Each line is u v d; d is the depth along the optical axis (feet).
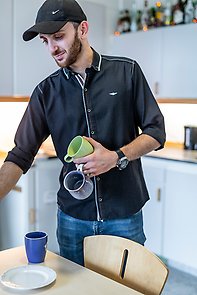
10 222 10.73
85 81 5.34
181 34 10.77
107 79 5.40
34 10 10.45
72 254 5.74
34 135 5.64
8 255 4.86
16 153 5.41
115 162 4.86
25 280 4.07
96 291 3.93
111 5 12.64
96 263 4.92
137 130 5.74
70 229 5.69
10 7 10.00
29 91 10.68
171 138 12.82
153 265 4.35
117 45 12.45
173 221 10.52
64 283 4.09
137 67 5.49
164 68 11.29
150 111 5.38
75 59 5.02
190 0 11.02
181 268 10.71
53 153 10.86
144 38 11.69
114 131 5.45
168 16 11.49
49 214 10.74
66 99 5.48
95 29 11.90
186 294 9.24
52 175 10.64
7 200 10.73
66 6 4.70
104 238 4.93
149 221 11.06
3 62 10.05
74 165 5.49
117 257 4.75
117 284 4.09
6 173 5.28
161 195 10.68
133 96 5.46
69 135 5.58
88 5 11.54
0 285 3.98
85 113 5.43
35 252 4.56
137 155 5.08
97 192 5.45
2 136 11.93
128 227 5.60
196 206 9.95
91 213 5.53
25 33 4.83
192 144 11.64
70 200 5.61
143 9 12.26
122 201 5.55
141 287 4.41
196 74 10.55
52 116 5.62
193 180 9.91
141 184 5.81
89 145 4.62
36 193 10.36
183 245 10.38
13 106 12.01
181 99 11.10
